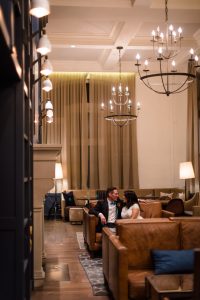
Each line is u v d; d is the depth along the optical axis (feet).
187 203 32.71
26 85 11.31
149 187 40.50
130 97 39.81
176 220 14.02
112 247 13.42
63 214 37.91
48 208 39.34
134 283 11.93
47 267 19.60
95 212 21.57
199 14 24.80
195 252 8.08
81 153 39.50
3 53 7.34
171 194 37.93
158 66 39.47
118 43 30.78
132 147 39.88
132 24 26.45
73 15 24.64
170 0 23.70
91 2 23.29
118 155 39.63
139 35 31.24
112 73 39.86
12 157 9.33
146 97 40.57
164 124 40.86
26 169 11.56
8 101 9.43
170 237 13.62
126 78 40.04
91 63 38.86
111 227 20.66
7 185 9.29
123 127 39.78
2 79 9.34
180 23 28.07
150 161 40.63
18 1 8.87
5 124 9.38
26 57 11.35
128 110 39.24
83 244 25.70
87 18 25.36
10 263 9.20
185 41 31.73
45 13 10.09
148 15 24.85
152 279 11.05
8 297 9.14
